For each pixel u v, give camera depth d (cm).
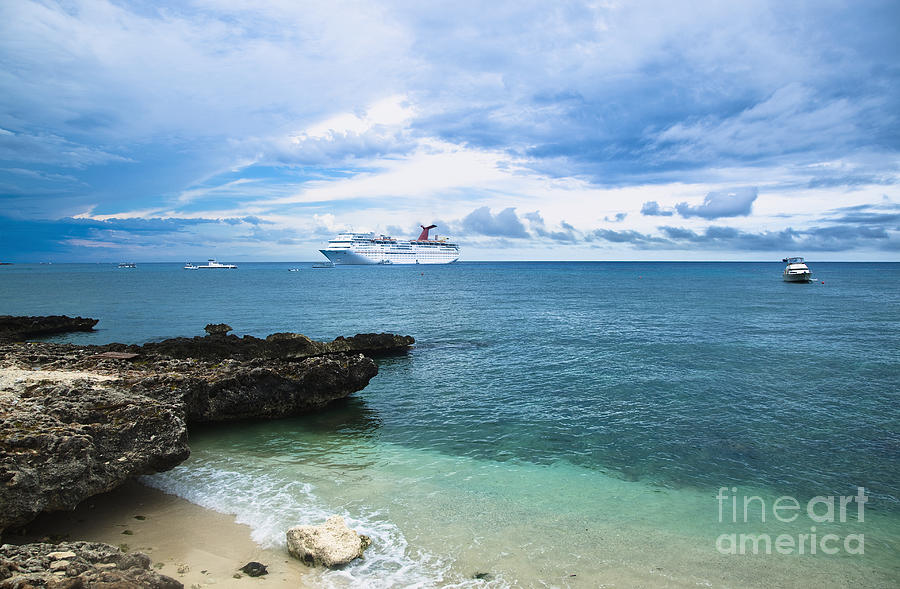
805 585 925
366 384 2269
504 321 5125
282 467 1488
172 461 1287
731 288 10625
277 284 12119
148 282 12975
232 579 892
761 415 1992
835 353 3278
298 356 3084
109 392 1369
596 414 2023
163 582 789
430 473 1450
